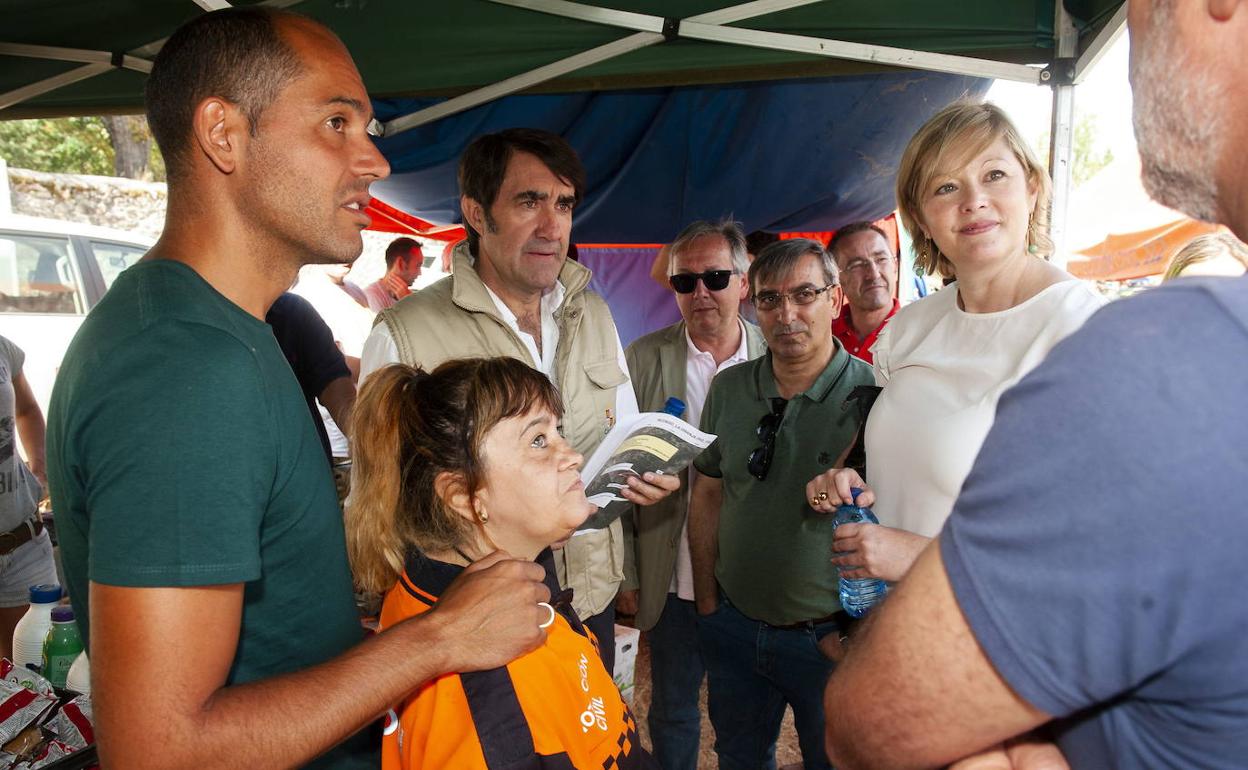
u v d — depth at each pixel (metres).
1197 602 0.51
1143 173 0.68
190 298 0.98
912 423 1.66
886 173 3.57
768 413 2.29
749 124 3.44
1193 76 0.58
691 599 2.68
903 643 0.63
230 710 0.89
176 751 0.85
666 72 3.00
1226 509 0.50
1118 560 0.52
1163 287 0.58
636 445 1.75
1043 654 0.55
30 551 3.04
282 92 1.03
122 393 0.88
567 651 1.23
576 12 2.74
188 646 0.86
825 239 4.71
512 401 1.31
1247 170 0.57
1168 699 0.55
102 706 0.86
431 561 1.29
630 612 2.82
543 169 2.15
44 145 16.94
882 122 3.37
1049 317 1.50
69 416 0.92
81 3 2.61
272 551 1.04
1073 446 0.54
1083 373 0.55
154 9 2.69
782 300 2.19
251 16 1.05
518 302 2.28
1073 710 0.57
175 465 0.87
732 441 2.34
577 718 1.16
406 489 1.30
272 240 1.08
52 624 1.70
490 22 2.86
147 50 2.92
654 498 1.89
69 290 5.97
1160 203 0.68
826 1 2.59
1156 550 0.51
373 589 1.36
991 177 1.58
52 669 1.65
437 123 3.57
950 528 0.62
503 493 1.31
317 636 1.11
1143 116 0.64
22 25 2.73
